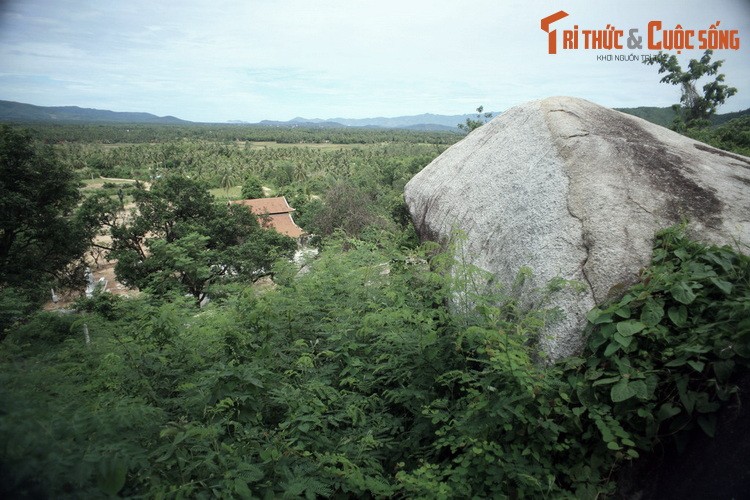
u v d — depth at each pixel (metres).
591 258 3.58
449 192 6.34
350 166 103.69
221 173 91.12
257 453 2.83
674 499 2.50
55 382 2.84
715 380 2.61
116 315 4.62
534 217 4.25
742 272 3.04
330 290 4.92
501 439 2.92
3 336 4.14
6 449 1.93
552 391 3.04
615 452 2.76
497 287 4.19
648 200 3.90
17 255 22.31
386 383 3.77
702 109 16.64
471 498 2.63
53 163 22.56
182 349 3.77
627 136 4.71
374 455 3.13
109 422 2.32
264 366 3.53
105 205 27.55
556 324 3.35
